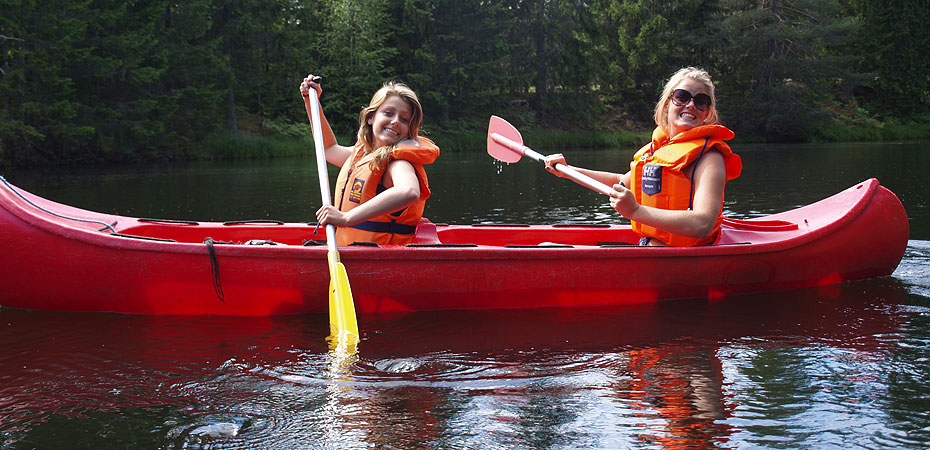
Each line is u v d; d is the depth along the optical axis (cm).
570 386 210
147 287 280
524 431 180
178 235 353
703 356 238
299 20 2588
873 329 268
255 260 280
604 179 382
